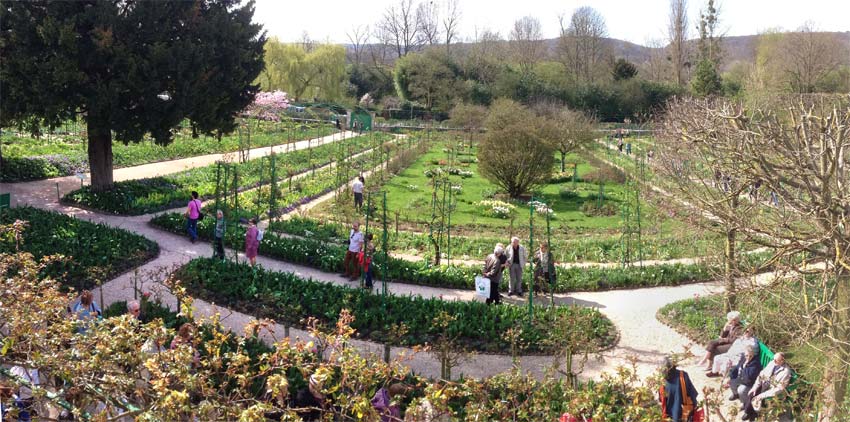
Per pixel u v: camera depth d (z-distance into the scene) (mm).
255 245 20484
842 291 11711
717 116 13734
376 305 17328
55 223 21547
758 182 13477
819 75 61281
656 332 17094
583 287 20391
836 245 11062
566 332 14688
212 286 18141
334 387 7637
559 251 24359
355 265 20406
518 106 55156
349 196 31906
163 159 39656
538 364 14961
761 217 13961
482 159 34594
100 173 28406
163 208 27672
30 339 7328
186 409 6246
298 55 78312
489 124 38312
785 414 11773
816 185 12727
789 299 13750
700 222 15312
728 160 14273
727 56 97125
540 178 34438
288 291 17625
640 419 8547
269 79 74625
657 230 26094
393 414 9469
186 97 25531
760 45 82125
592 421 8602
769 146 12680
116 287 18172
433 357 15062
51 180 31328
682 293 20172
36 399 7160
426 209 30828
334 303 17219
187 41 25141
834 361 11266
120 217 25906
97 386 7035
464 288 20391
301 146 51062
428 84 80000
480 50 95125
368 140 57062
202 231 23703
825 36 63375
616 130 65000
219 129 29125
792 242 11914
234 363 7723
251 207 28422
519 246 19531
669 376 10312
